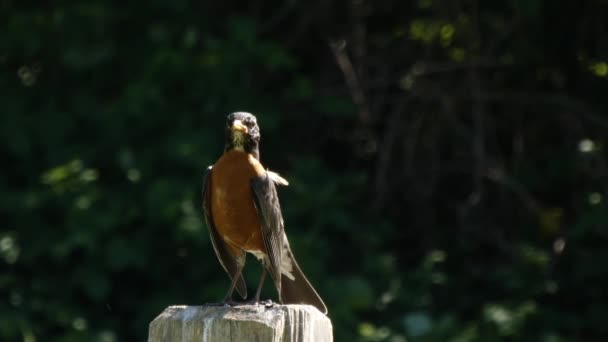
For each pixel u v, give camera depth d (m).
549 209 14.70
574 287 13.65
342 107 14.37
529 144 14.84
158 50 13.93
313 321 4.80
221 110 13.83
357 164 15.27
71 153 13.84
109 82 14.56
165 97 13.84
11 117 13.84
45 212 13.57
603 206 12.99
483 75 14.99
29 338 12.70
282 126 14.95
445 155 14.99
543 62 14.68
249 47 13.79
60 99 14.38
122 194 13.49
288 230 13.25
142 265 13.12
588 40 14.54
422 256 14.77
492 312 12.68
